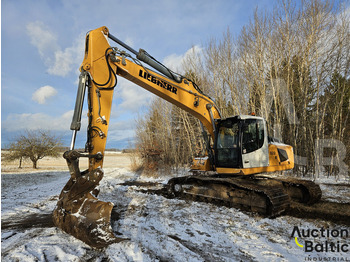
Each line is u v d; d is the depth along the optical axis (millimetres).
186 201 6988
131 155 18453
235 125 6430
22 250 3592
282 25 14812
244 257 3418
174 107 20125
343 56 13375
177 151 19641
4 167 23641
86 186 4195
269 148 6859
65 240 3977
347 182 11039
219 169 6699
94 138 4672
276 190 5543
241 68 16234
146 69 5645
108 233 3777
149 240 3998
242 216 5422
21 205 6945
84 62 4883
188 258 3346
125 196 7953
